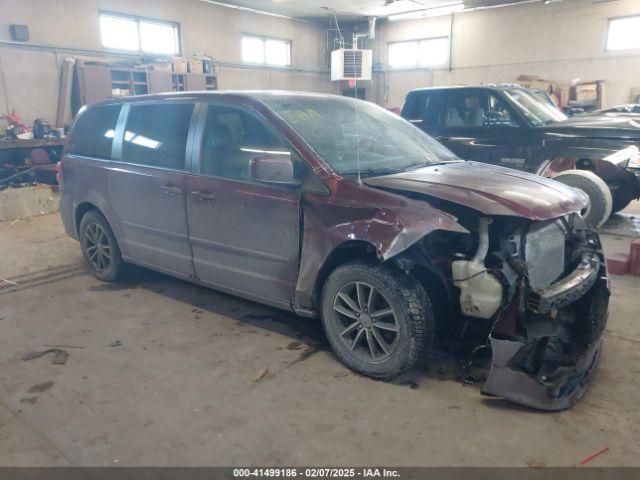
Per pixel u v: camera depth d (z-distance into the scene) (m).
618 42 13.30
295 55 17.23
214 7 14.54
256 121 3.25
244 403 2.68
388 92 17.84
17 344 3.40
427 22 16.42
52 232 6.54
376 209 2.69
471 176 3.12
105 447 2.34
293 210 2.98
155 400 2.71
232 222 3.29
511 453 2.26
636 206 7.71
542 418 2.51
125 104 4.12
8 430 2.47
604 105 13.53
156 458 2.26
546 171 6.04
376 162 3.23
